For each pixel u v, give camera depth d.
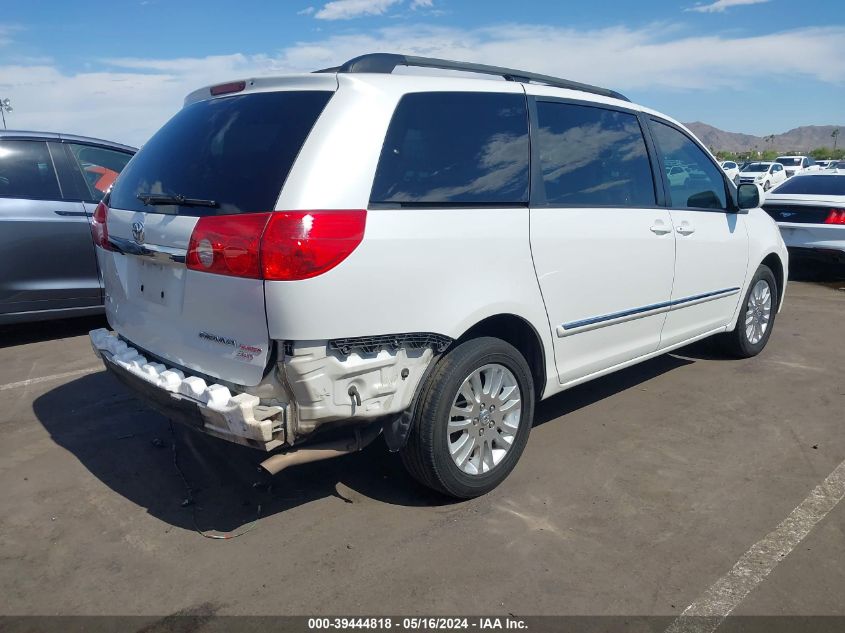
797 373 5.31
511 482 3.51
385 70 3.07
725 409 4.55
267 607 2.55
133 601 2.59
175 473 3.59
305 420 2.69
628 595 2.63
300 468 3.64
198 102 3.45
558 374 3.68
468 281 3.05
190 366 2.96
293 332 2.58
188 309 2.91
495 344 3.21
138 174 3.40
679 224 4.36
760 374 5.29
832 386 5.01
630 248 3.93
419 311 2.88
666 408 4.56
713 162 4.89
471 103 3.25
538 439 4.05
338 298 2.63
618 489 3.45
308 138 2.72
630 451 3.89
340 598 2.60
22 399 4.61
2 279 5.59
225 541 2.98
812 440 4.06
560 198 3.56
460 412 3.16
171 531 3.05
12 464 3.68
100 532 3.04
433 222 2.93
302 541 2.98
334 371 2.68
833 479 3.57
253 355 2.67
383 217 2.77
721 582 2.71
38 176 5.83
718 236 4.78
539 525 3.11
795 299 8.32
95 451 3.84
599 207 3.77
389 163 2.86
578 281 3.62
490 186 3.22
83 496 3.36
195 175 3.00
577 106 3.81
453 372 3.04
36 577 2.73
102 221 3.57
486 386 3.28
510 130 3.38
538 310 3.42
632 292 4.02
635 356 4.25
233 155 2.90
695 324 4.78
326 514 3.19
